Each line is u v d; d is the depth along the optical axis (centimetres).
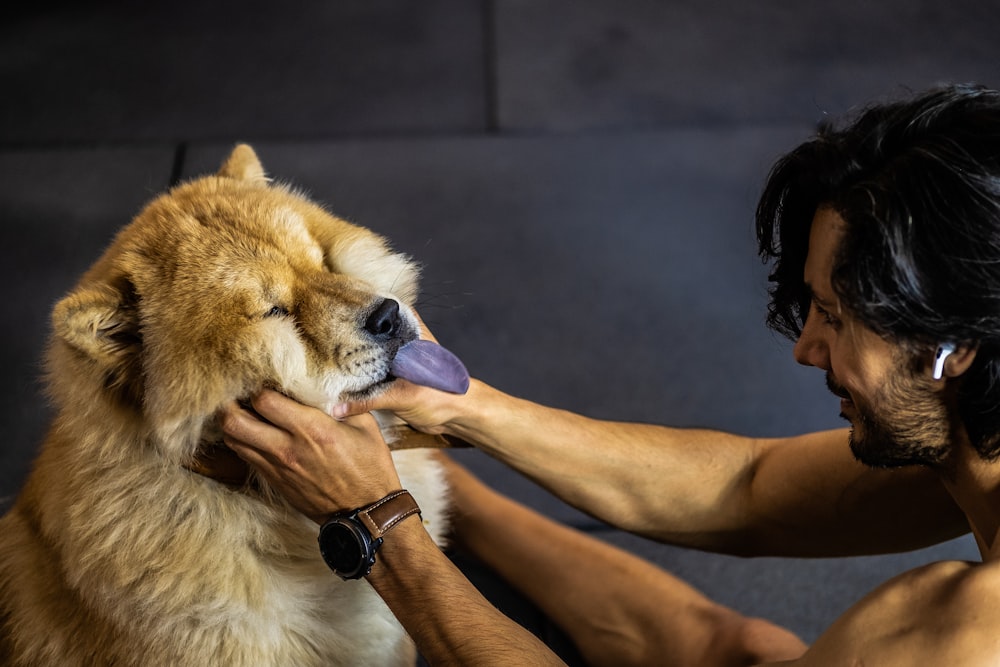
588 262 319
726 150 366
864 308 115
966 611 112
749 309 301
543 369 277
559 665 130
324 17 469
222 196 163
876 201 112
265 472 142
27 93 402
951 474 134
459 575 139
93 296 139
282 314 148
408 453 172
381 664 163
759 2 461
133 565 142
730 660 177
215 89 407
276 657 147
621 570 196
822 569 221
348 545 137
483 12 470
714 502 174
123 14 471
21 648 155
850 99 382
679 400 268
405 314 155
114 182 344
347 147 370
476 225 334
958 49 409
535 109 394
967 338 112
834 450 165
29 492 164
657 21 454
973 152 109
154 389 140
